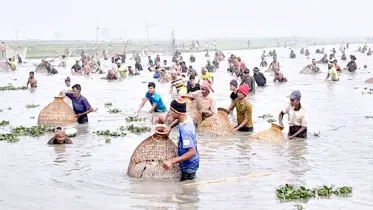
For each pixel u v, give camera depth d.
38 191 10.12
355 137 16.08
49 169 11.86
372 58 74.69
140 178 11.08
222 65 61.59
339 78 39.78
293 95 15.70
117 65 42.28
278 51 112.25
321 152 13.95
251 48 132.00
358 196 9.87
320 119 19.61
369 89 31.02
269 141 15.32
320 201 9.55
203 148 14.45
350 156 13.44
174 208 9.12
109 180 10.95
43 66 50.22
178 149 11.07
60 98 18.52
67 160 12.78
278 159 13.09
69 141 14.97
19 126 18.05
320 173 11.68
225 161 12.82
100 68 49.50
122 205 9.27
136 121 19.22
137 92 30.64
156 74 41.88
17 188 10.31
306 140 15.66
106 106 23.72
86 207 9.15
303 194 9.80
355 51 102.19
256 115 20.75
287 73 46.81
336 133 16.75
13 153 13.55
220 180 10.95
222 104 24.80
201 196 9.85
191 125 10.96
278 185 10.66
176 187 10.45
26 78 42.91
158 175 11.02
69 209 9.03
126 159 12.91
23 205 9.25
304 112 15.89
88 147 14.40
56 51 98.56
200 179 11.10
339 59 72.19
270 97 27.30
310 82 36.59
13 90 31.92
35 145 14.64
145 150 11.27
